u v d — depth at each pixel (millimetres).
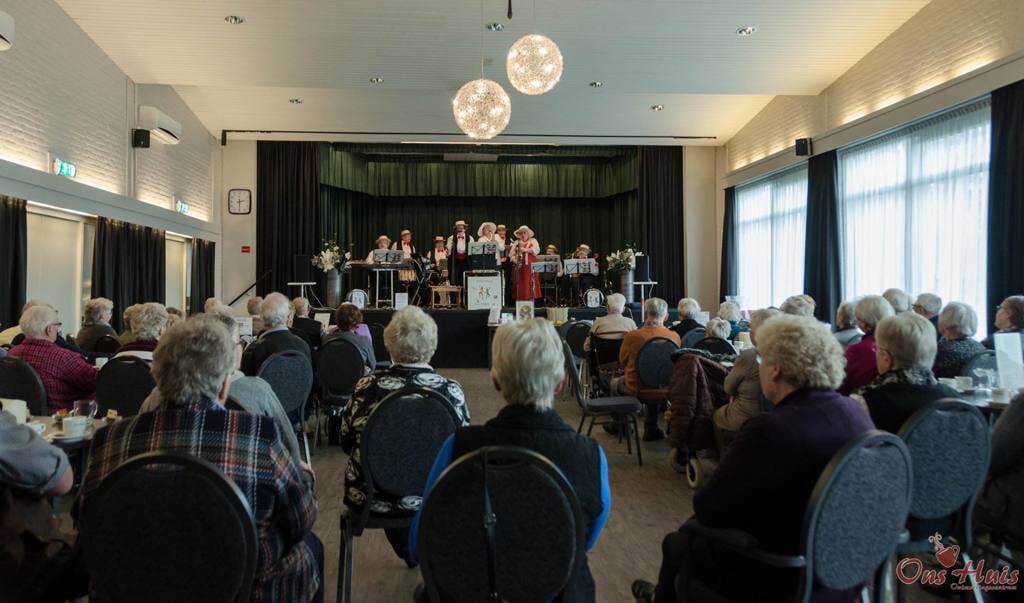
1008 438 1991
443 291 9922
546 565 1388
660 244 12242
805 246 8758
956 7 6238
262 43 7301
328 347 4328
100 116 7516
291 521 1521
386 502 2203
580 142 11781
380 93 9570
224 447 1427
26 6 6129
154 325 3422
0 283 5723
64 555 1526
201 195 10648
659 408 5105
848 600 1567
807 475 1505
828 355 1611
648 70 8094
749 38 7266
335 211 12875
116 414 2715
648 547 2938
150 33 7121
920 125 6852
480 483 1367
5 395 2936
